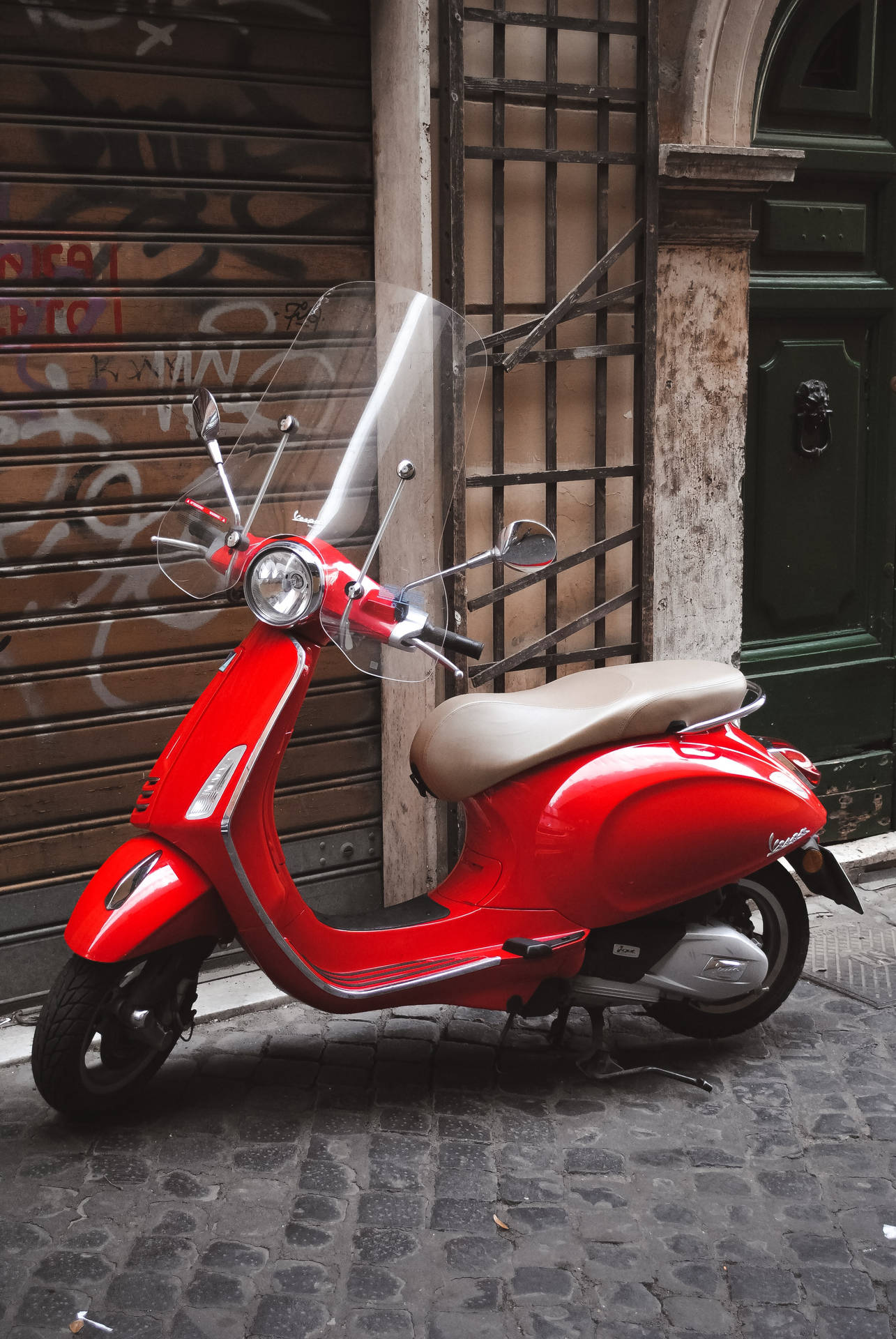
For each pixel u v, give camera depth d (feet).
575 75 14.21
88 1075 10.25
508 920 10.81
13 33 11.50
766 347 15.97
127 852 10.02
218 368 12.96
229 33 12.53
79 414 12.27
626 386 15.01
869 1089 11.29
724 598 15.85
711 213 14.83
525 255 14.26
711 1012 11.80
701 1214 9.42
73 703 12.60
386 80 13.15
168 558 10.50
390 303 10.31
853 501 16.85
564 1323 8.22
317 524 10.27
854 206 16.21
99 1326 8.11
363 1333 8.11
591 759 10.71
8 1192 9.54
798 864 11.45
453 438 10.66
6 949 12.57
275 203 13.06
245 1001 12.77
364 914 10.98
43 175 11.80
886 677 17.37
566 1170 9.98
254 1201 9.49
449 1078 11.41
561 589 15.12
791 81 15.43
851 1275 8.73
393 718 14.19
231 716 9.87
